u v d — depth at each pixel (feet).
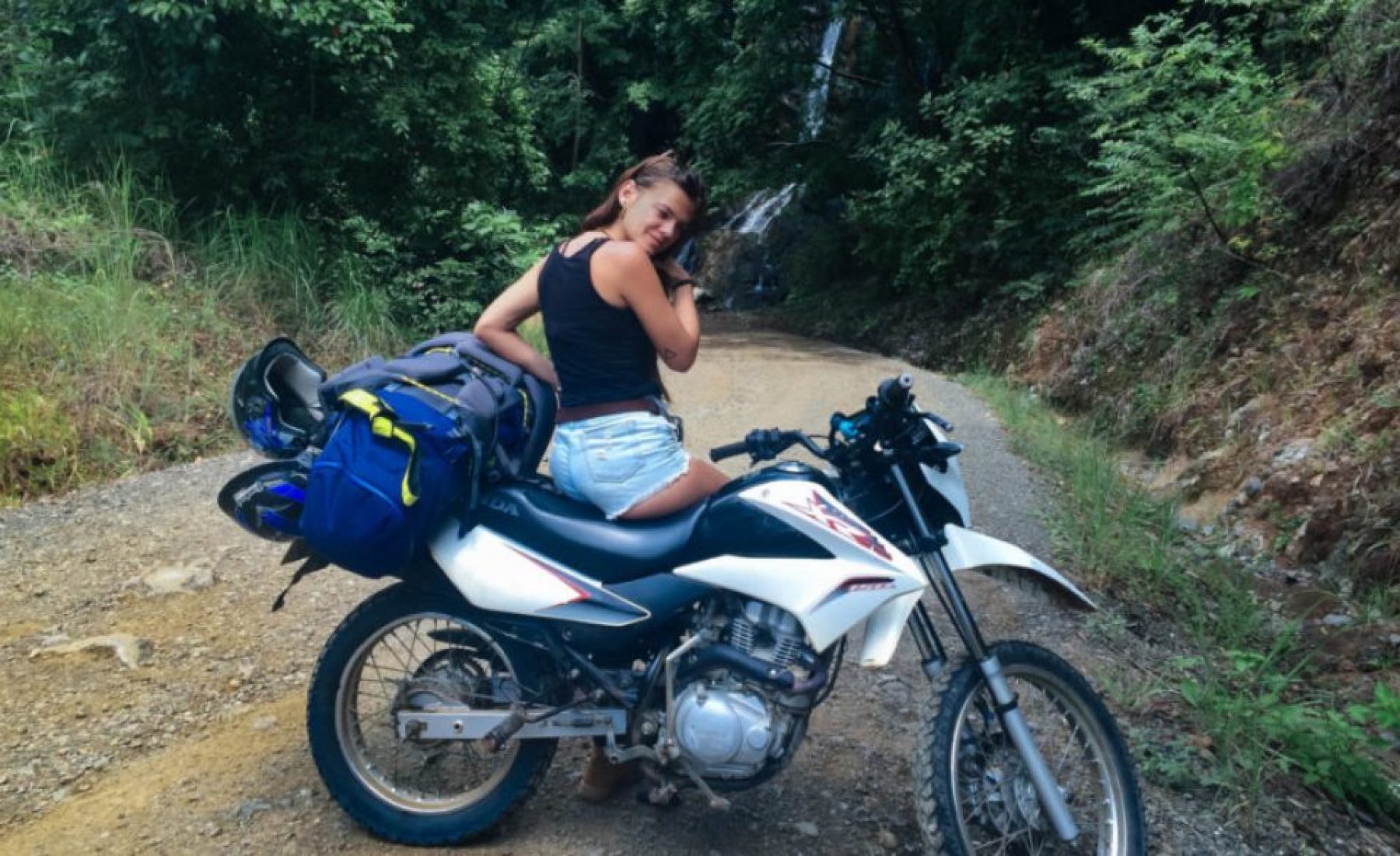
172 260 26.50
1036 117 45.19
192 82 26.99
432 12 33.58
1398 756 12.84
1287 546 19.53
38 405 19.85
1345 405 21.43
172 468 20.15
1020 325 41.86
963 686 8.36
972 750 8.59
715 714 8.19
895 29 57.93
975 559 8.52
